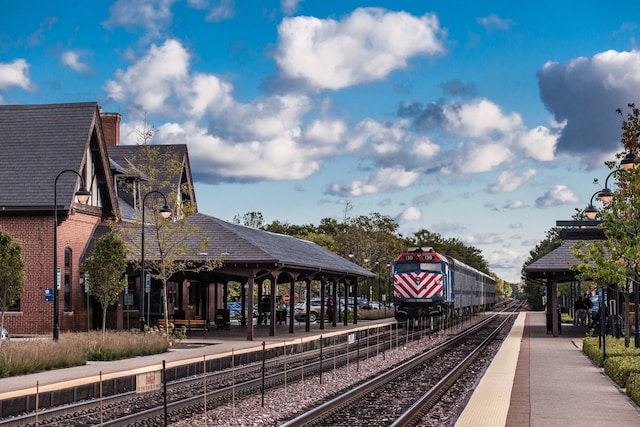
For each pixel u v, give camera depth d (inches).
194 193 2060.8
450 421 592.4
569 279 1652.3
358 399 736.3
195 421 618.5
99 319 1608.0
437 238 4626.0
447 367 1053.8
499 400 659.4
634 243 973.2
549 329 1692.9
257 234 1676.9
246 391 797.9
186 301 1871.3
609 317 1407.5
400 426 565.9
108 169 1637.6
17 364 842.8
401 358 1203.2
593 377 841.5
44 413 619.5
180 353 1128.8
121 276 1402.6
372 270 3248.0
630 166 942.4
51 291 1406.3
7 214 1483.8
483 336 1702.8
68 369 908.6
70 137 1571.1
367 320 2456.9
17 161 1545.3
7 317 1472.7
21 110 1633.9
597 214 1187.9
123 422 591.5
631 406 631.2
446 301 1860.2
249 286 1392.7
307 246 2074.3
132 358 1060.5
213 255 1391.5
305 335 1537.9
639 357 856.3
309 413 597.3
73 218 1529.3
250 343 1305.4
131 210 1807.3
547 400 664.4
